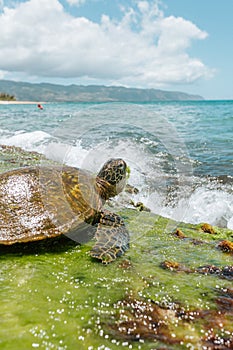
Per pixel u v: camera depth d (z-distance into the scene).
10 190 4.94
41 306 3.36
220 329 3.14
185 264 4.70
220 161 11.70
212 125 22.66
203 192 8.50
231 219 7.32
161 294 3.76
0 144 16.98
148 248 5.29
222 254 5.16
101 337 2.91
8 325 2.98
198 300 3.66
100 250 4.74
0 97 118.94
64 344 2.77
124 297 3.65
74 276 4.15
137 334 3.00
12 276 4.04
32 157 12.98
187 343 2.90
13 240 4.45
